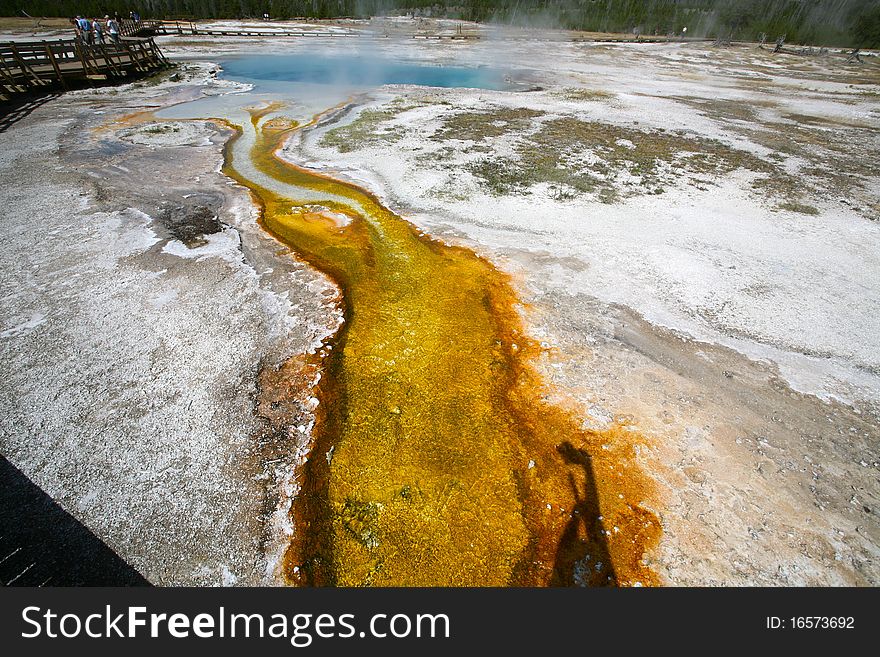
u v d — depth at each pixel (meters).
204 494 3.82
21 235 7.20
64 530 3.55
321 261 6.94
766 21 44.75
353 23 43.53
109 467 3.96
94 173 9.77
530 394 4.82
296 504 3.81
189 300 5.91
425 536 3.65
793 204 9.16
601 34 43.16
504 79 21.53
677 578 3.39
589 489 3.96
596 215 8.51
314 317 5.76
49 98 15.74
